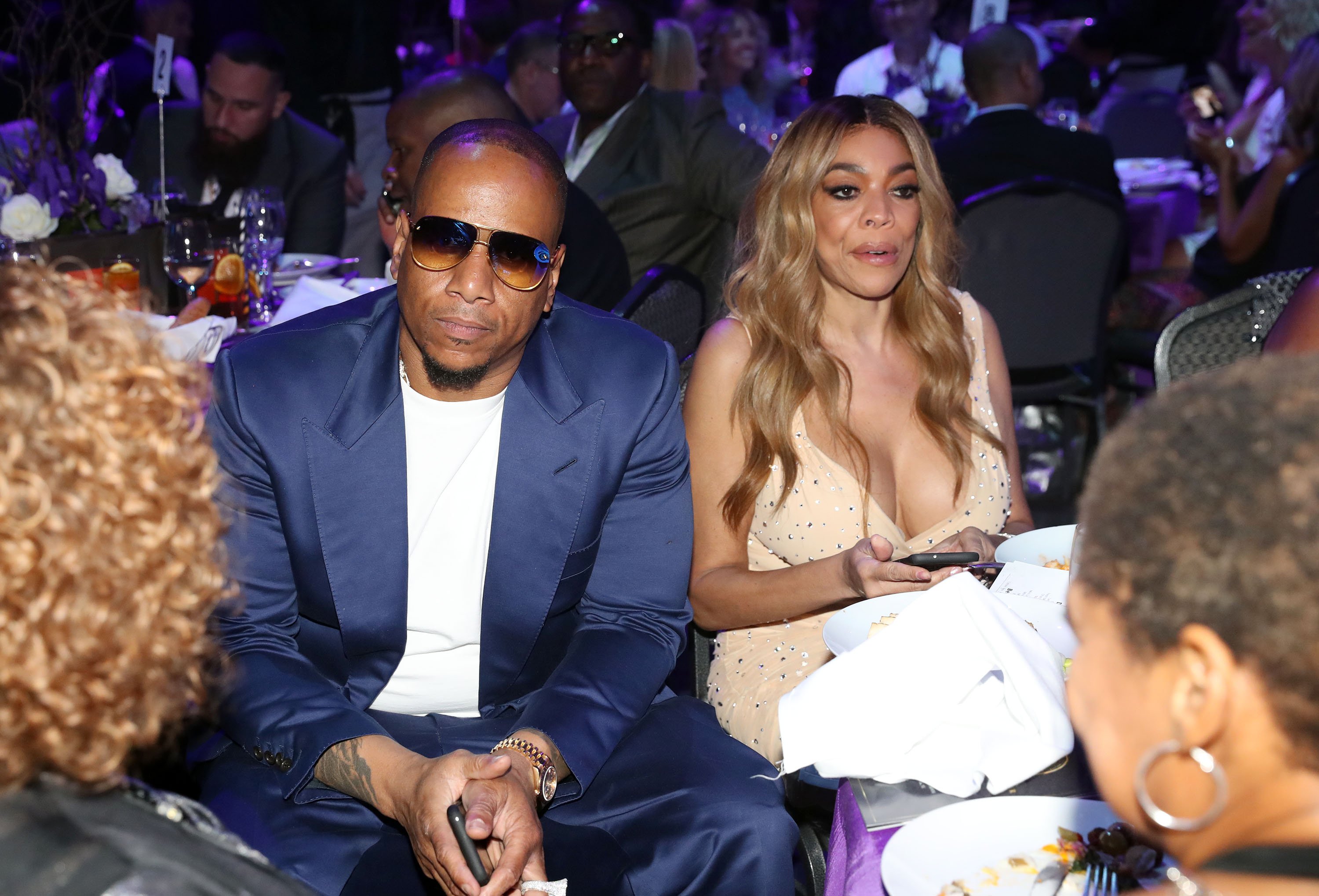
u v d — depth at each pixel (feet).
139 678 2.50
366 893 5.25
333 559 5.85
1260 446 2.08
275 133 16.84
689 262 14.97
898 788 4.06
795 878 6.92
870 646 4.23
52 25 14.52
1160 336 9.01
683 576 6.45
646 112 14.62
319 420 5.84
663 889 5.57
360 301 6.36
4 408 2.26
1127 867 3.37
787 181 7.11
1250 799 2.24
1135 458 2.25
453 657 6.16
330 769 5.45
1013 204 12.74
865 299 7.29
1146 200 17.22
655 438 6.24
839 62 27.12
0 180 10.47
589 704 5.88
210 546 2.68
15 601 2.27
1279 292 8.83
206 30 21.70
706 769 5.95
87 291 2.60
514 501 5.98
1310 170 13.38
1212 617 2.10
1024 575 5.35
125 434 2.39
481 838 4.68
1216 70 20.47
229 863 2.46
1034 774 3.99
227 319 9.62
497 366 5.90
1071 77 22.39
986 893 3.34
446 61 25.89
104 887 2.32
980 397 7.55
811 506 7.09
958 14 24.76
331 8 19.12
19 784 2.40
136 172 16.62
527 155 5.69
